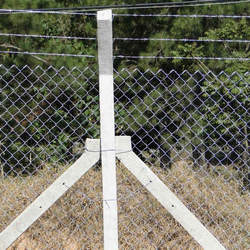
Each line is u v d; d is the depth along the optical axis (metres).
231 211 6.29
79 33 11.42
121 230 5.96
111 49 4.16
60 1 11.00
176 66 10.38
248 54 9.27
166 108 10.20
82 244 5.74
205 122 9.73
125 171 7.27
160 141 10.35
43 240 5.84
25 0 10.74
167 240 5.88
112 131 4.26
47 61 10.45
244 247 5.74
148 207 6.41
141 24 10.76
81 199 6.58
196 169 8.27
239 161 8.48
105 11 4.11
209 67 9.92
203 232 4.33
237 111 9.09
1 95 10.23
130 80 10.13
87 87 10.22
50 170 7.94
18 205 6.66
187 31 10.50
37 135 10.69
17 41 10.89
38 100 10.57
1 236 4.41
